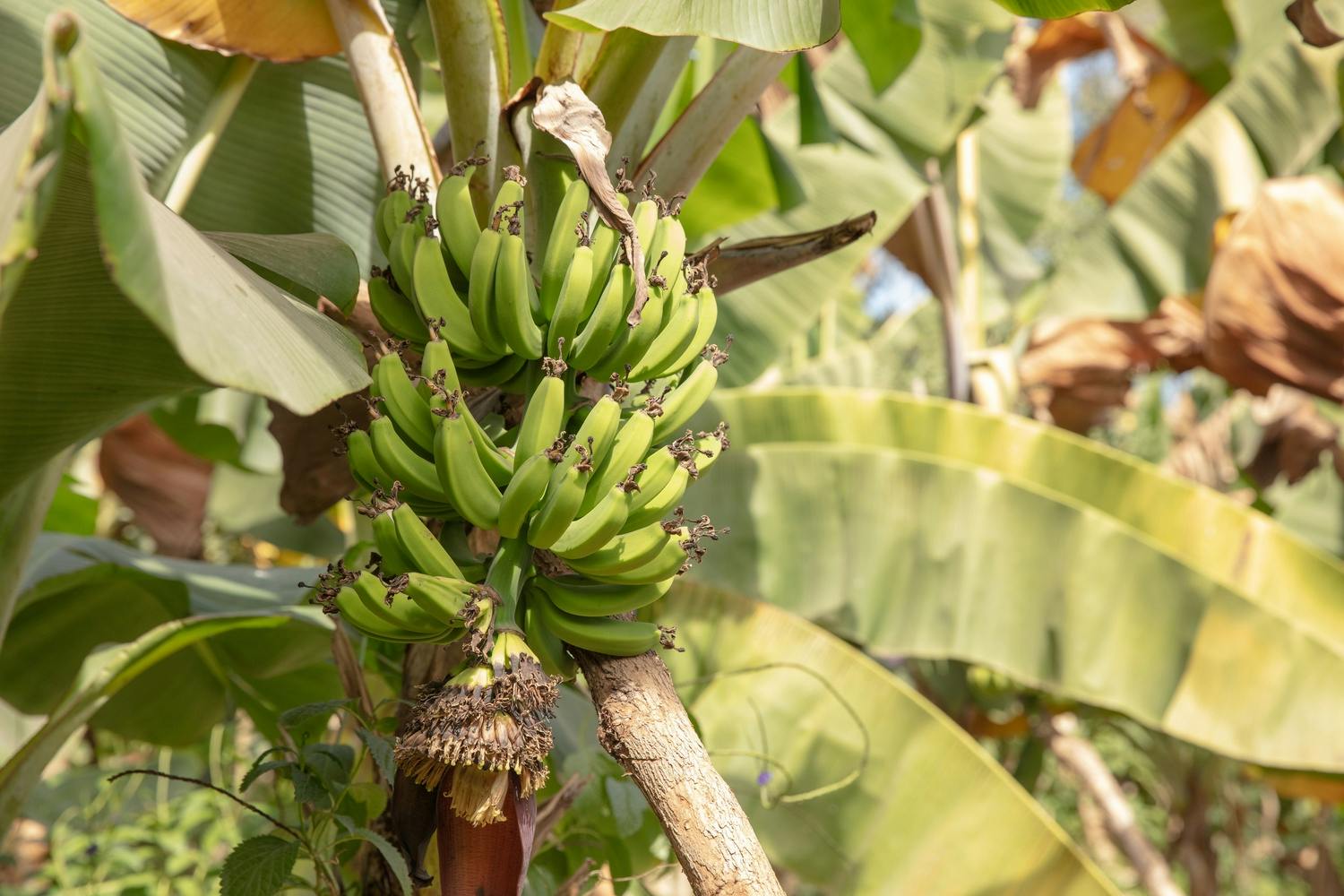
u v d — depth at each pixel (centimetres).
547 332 184
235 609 322
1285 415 645
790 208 342
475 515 169
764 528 392
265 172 268
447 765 164
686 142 215
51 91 125
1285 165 490
